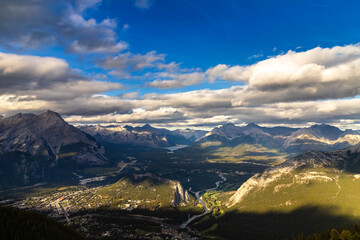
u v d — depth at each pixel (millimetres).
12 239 158750
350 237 187000
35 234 170375
